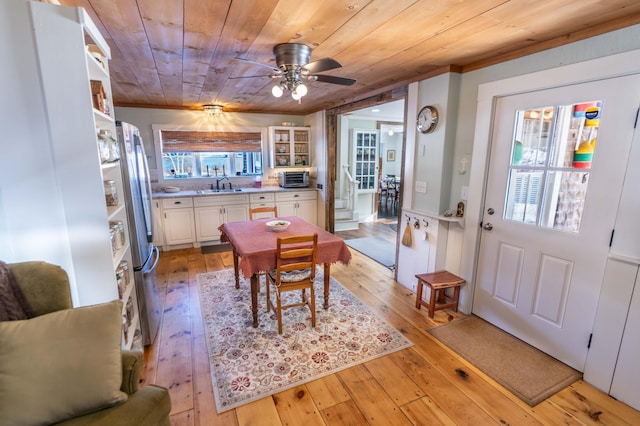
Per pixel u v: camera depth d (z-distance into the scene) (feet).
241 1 4.95
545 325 7.57
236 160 18.43
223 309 9.77
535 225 7.62
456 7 5.20
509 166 8.05
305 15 5.48
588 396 6.30
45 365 3.70
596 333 6.45
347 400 6.19
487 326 8.84
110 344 4.08
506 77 7.82
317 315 9.39
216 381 6.67
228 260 14.29
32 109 4.69
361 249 15.85
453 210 9.69
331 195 17.26
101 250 5.35
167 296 10.69
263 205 17.24
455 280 9.29
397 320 9.14
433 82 9.50
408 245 11.02
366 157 22.58
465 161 9.14
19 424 3.52
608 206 6.23
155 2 4.98
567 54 6.58
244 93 12.78
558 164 7.07
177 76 9.87
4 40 4.44
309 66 6.73
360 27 6.04
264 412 5.90
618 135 5.98
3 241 4.87
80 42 4.73
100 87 5.91
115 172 7.05
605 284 6.23
